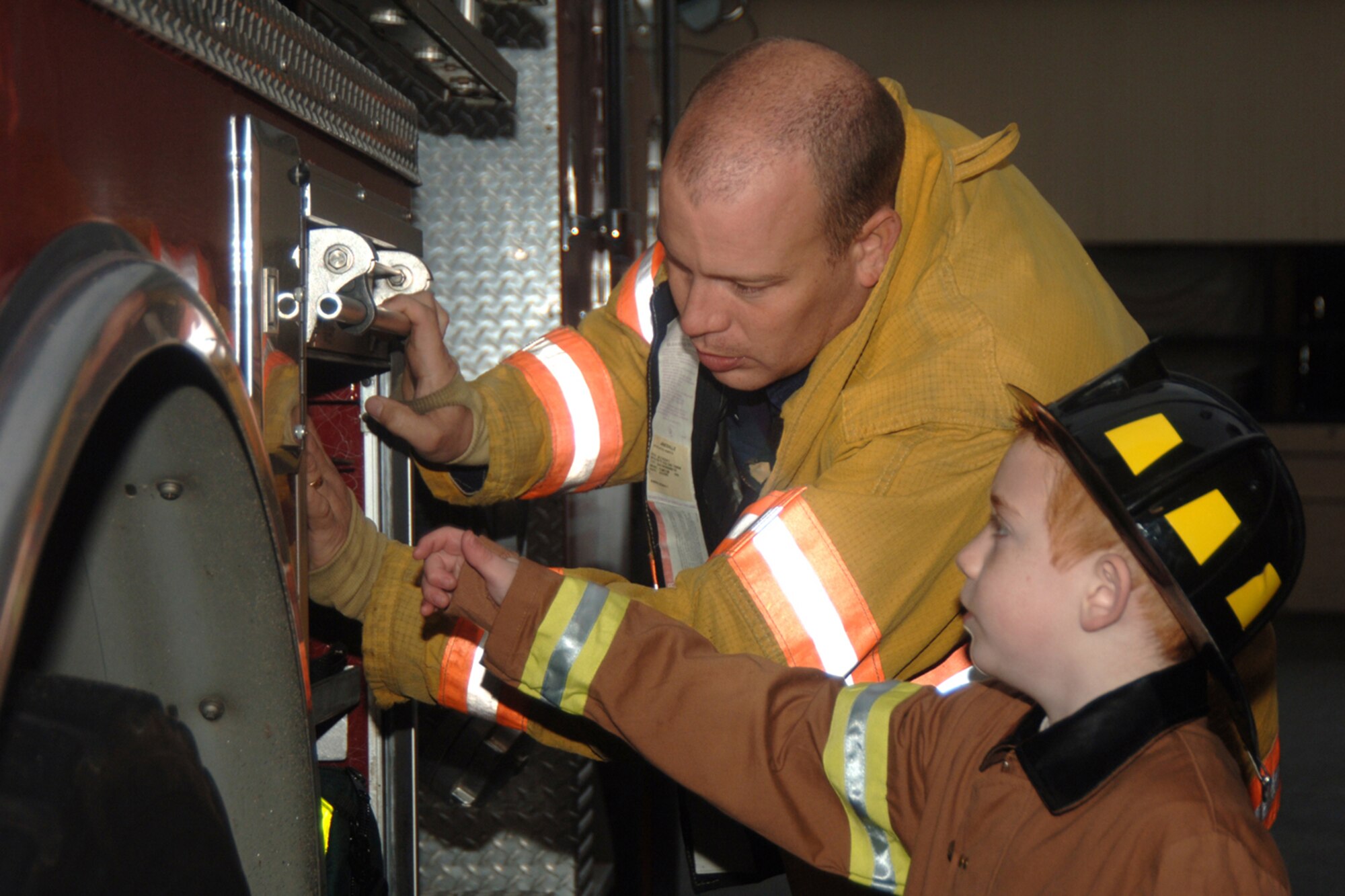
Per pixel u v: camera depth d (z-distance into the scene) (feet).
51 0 2.41
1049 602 3.35
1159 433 3.24
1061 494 3.34
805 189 4.16
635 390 5.69
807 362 4.66
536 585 3.78
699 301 4.39
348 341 4.21
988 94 30.40
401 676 4.49
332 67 4.00
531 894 6.85
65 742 2.45
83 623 3.02
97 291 2.33
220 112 3.17
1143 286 31.55
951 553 4.45
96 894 2.49
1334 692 20.04
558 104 7.06
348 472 4.95
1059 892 3.16
